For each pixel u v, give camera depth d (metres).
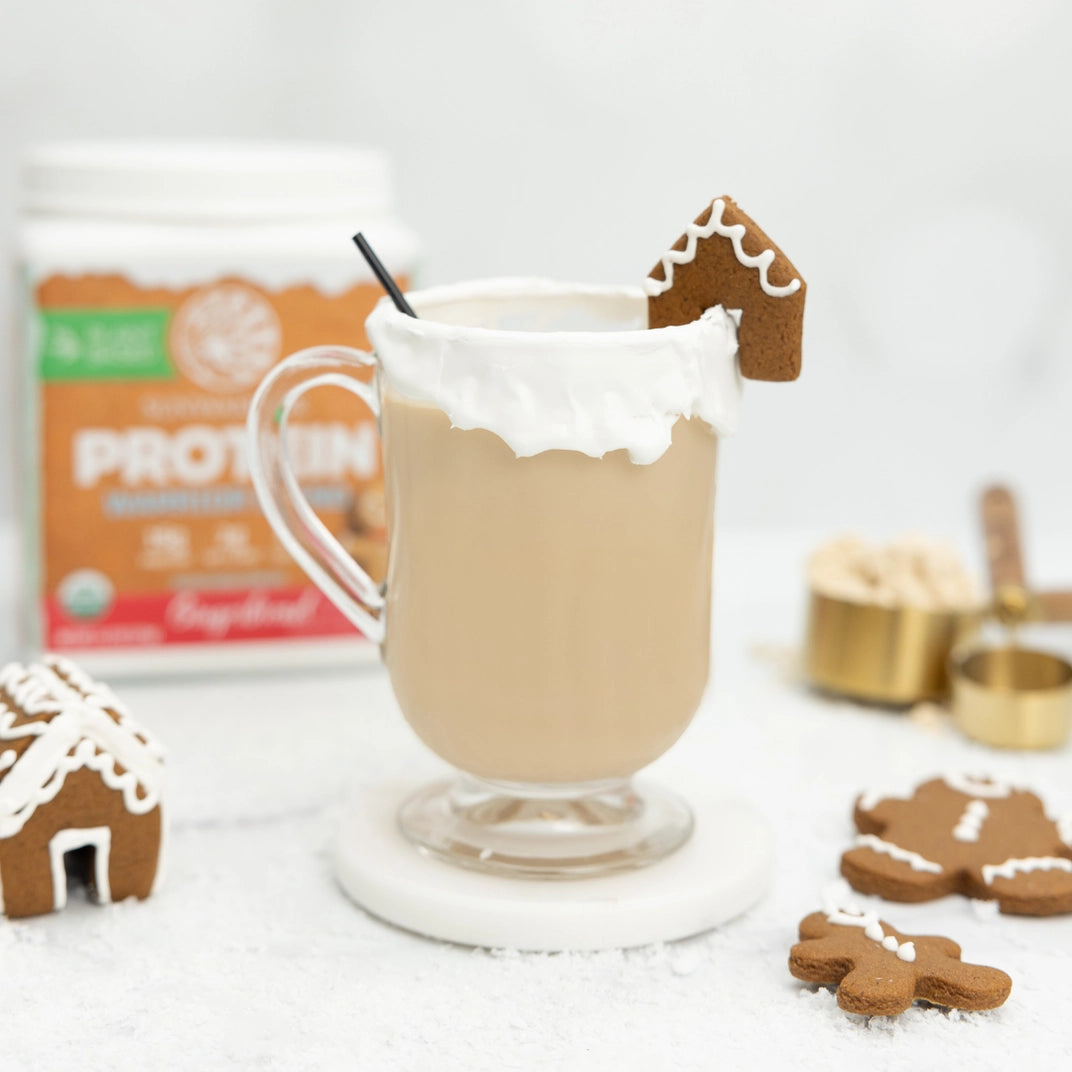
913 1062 0.52
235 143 0.85
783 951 0.57
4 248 0.85
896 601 0.72
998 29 0.93
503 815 0.59
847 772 0.67
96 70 0.85
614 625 0.55
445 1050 0.52
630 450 0.54
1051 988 0.55
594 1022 0.54
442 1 0.88
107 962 0.56
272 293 0.72
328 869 0.60
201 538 0.73
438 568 0.55
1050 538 0.93
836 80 0.92
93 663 0.73
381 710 0.72
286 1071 0.52
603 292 0.60
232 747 0.68
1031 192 0.95
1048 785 0.66
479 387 0.54
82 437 0.72
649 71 0.90
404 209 0.89
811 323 0.95
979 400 0.97
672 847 0.59
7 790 0.56
